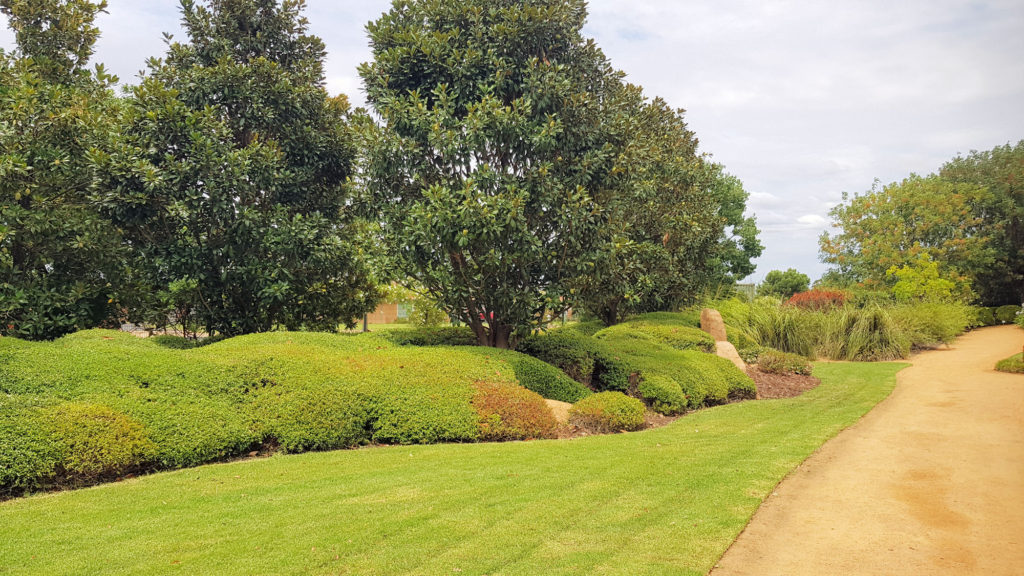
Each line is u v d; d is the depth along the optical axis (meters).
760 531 4.85
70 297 11.42
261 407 7.68
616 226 12.22
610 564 4.07
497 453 7.27
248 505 5.24
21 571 3.84
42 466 5.71
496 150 11.51
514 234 10.23
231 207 13.05
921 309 22.52
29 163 11.02
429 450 7.51
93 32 13.98
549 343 12.58
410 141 10.88
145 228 13.30
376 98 11.60
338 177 15.80
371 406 8.22
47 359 7.43
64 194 11.89
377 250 11.31
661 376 11.55
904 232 34.59
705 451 7.38
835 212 38.56
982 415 9.36
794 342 19.69
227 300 14.34
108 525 4.74
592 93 12.66
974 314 28.17
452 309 11.53
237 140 14.95
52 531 4.59
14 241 10.82
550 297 11.06
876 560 4.27
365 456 7.19
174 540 4.40
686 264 19.61
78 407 6.45
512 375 9.71
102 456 6.05
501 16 11.60
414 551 4.23
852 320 19.78
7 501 5.45
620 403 9.45
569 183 11.30
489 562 4.06
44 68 13.20
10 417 6.02
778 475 6.27
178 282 13.47
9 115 10.50
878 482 6.17
